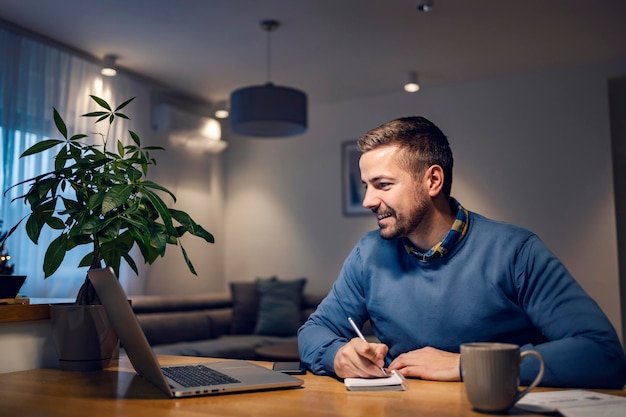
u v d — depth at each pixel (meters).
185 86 5.43
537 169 5.04
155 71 5.03
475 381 0.93
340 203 5.81
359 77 5.18
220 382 1.17
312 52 4.59
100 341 1.45
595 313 1.27
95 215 1.41
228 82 5.33
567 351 1.19
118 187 1.39
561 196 4.93
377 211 1.49
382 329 1.57
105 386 1.22
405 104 5.59
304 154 6.05
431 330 1.47
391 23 4.06
